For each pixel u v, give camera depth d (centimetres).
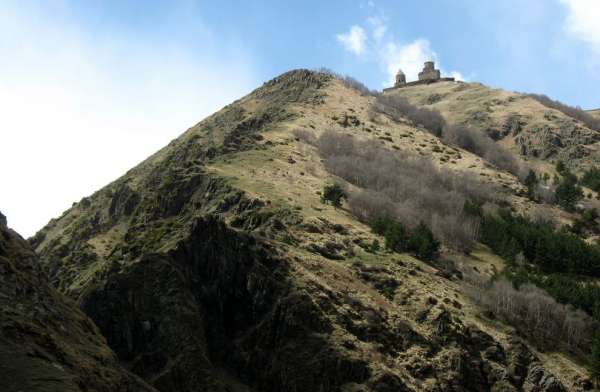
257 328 7575
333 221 10625
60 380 3981
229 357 7394
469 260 11669
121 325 7319
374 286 8950
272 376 7188
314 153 15338
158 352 7044
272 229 9575
